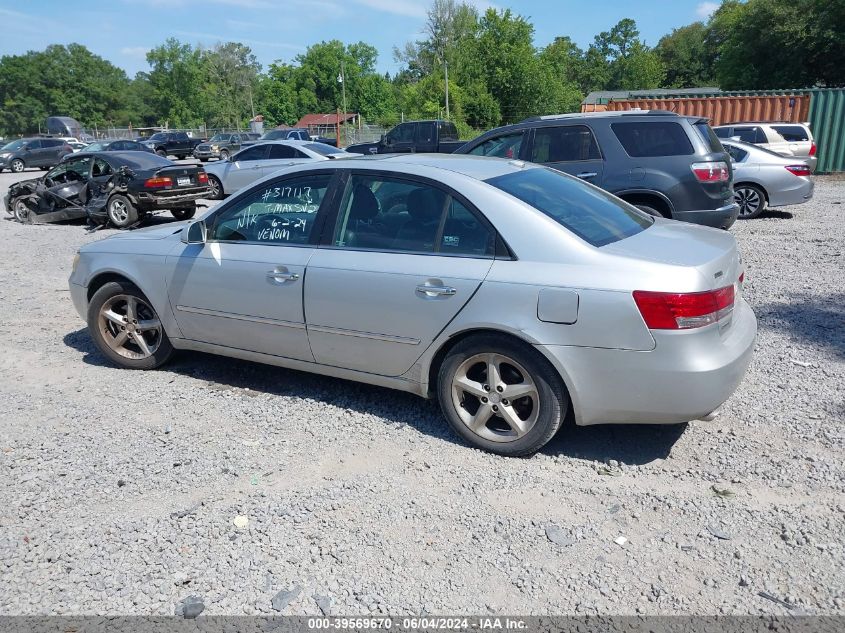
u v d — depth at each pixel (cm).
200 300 484
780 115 2136
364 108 7381
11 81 9725
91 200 1384
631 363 348
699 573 293
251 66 9244
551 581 289
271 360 472
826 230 1096
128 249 519
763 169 1225
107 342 539
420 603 279
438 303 388
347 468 383
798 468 371
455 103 4406
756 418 429
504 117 4528
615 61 9344
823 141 2091
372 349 421
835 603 273
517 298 366
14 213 1468
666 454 391
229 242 474
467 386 394
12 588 291
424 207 407
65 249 1121
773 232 1096
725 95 2283
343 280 419
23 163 3359
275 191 462
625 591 283
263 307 455
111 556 310
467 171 417
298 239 446
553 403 371
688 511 336
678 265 348
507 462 386
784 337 578
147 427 437
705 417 362
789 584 284
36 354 583
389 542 317
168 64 10138
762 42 3669
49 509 347
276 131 3581
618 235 393
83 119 10075
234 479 373
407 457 393
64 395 491
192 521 334
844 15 3416
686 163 817
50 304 753
